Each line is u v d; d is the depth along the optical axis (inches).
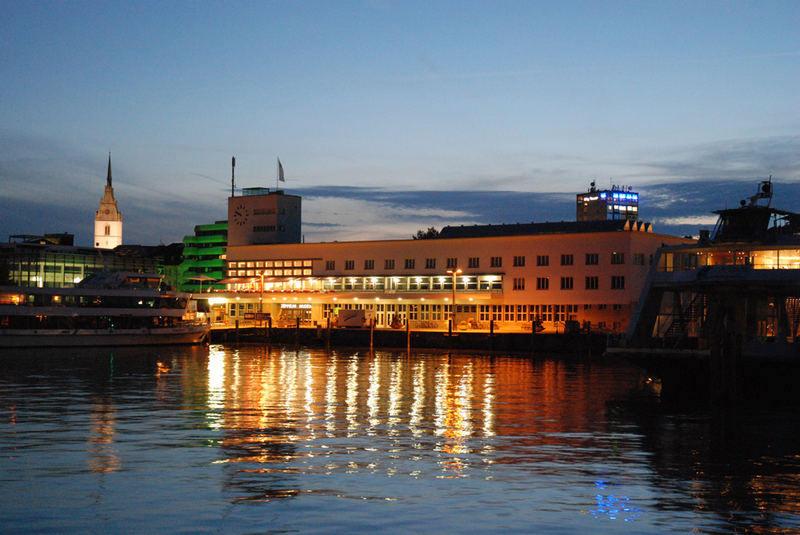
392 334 4675.2
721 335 2038.6
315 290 5541.3
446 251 5044.3
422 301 5073.8
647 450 1459.2
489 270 4862.2
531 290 4707.2
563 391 2404.0
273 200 6082.7
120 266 6510.8
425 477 1223.5
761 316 2303.2
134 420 1761.8
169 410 1930.4
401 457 1369.3
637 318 2278.5
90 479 1196.5
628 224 4776.1
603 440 1552.7
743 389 2106.3
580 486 1178.6
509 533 965.8
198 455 1373.0
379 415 1868.8
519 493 1135.0
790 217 2370.8
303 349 4628.4
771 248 2202.3
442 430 1653.5
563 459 1365.7
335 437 1562.5
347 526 984.9
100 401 2094.0
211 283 7381.9
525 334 4237.2
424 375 2942.9
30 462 1307.8
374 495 1118.4
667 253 2329.0
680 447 1493.6
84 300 4448.8
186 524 991.6
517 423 1754.4
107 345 4483.3
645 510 1064.8
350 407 2011.6
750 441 1561.3
